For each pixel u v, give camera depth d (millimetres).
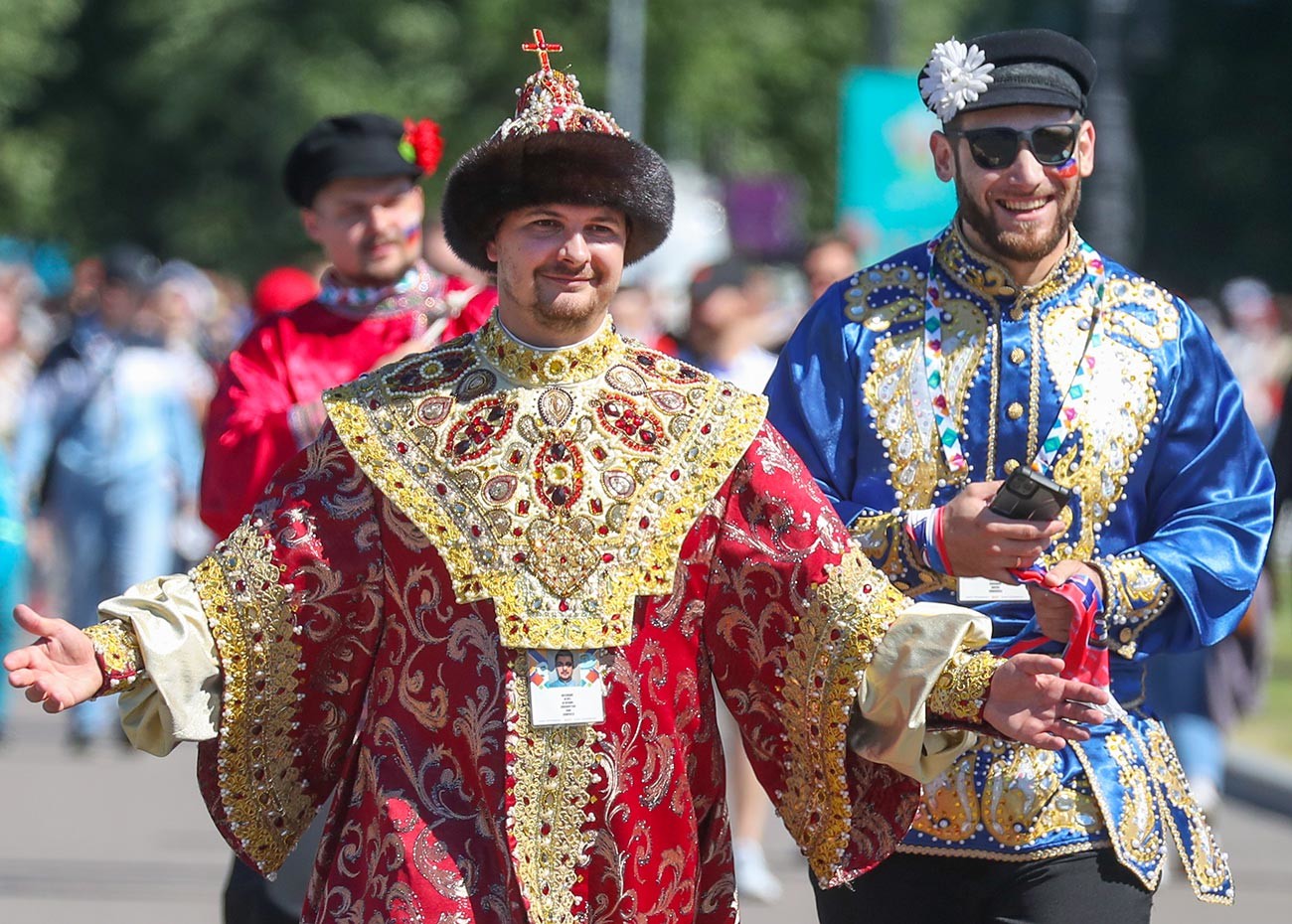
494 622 9891
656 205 10102
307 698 10203
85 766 29531
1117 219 31031
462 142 77125
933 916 11648
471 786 9906
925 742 9969
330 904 9953
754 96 83062
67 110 90562
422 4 79062
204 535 32281
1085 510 11719
